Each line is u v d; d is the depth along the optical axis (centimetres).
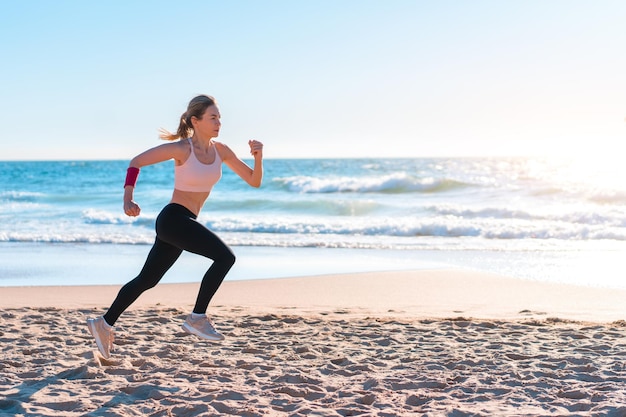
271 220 2127
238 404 394
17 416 373
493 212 2203
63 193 3666
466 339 606
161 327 668
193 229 430
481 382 444
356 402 402
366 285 1027
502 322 700
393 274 1140
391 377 457
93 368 471
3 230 1980
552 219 2045
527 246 1563
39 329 657
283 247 1578
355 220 2125
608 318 753
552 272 1162
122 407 385
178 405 391
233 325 690
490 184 3036
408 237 1792
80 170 6681
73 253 1459
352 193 3195
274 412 379
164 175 5041
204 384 443
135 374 466
